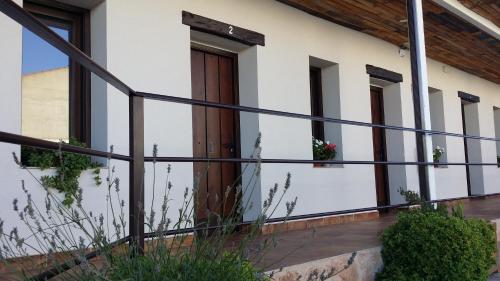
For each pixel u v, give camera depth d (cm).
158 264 174
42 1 392
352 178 644
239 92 553
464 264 326
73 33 417
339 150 642
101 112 406
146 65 433
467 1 566
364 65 694
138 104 247
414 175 768
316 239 390
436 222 340
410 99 785
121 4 418
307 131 589
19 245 176
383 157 777
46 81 403
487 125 1057
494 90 1109
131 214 240
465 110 1043
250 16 532
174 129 450
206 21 482
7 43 339
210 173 516
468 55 834
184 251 201
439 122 898
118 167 398
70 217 221
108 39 407
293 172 559
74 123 412
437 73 884
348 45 668
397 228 349
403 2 567
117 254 191
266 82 544
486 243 390
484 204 781
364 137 679
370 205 667
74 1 404
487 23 634
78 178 369
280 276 253
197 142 511
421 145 478
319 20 624
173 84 452
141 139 247
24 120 390
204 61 531
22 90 391
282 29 570
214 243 202
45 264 193
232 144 546
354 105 667
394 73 750
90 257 189
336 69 651
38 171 345
